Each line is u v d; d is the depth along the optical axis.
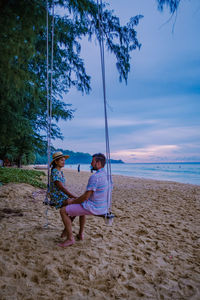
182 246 3.27
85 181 15.66
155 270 2.46
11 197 6.05
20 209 4.86
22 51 2.82
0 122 4.54
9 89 3.40
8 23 2.58
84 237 3.32
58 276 2.17
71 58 6.25
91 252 2.76
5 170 11.12
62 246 2.84
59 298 1.85
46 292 1.91
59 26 5.55
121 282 2.17
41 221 4.02
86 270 2.33
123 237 3.48
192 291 2.08
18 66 2.94
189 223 4.63
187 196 8.53
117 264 2.53
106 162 2.74
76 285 2.05
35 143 12.51
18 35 2.70
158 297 1.97
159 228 4.17
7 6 2.59
